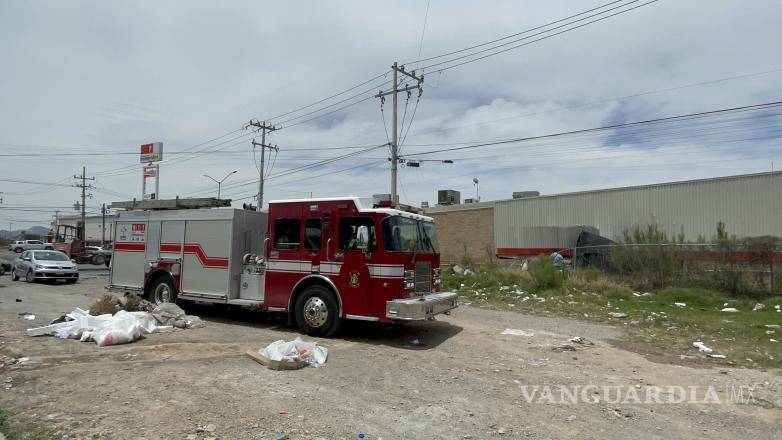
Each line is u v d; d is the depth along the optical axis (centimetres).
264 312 1270
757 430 503
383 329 1057
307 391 591
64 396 550
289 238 1012
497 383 651
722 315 1265
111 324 869
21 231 10244
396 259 898
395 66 2628
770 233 2242
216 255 1113
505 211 3209
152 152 4222
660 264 1662
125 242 1290
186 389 581
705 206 2442
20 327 968
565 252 2708
